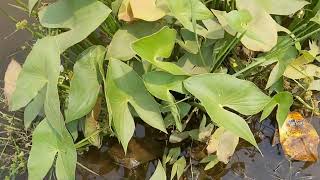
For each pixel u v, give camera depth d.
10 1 1.77
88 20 1.33
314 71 1.47
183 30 1.38
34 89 1.31
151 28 1.36
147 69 1.34
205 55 1.40
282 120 1.34
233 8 1.44
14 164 1.44
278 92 1.41
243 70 1.38
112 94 1.27
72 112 1.32
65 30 1.48
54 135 1.32
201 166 1.49
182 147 1.50
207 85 1.24
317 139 1.48
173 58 1.47
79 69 1.35
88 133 1.43
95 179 1.50
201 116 1.49
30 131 1.53
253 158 1.50
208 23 1.36
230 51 1.47
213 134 1.42
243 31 1.28
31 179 1.29
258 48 1.31
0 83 1.63
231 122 1.22
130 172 1.50
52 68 1.25
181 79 1.28
